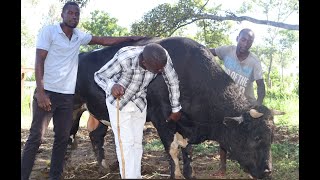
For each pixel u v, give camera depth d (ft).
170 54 21.90
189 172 21.66
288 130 36.04
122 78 17.04
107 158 28.55
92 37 21.66
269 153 19.67
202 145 30.40
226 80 21.70
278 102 53.98
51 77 19.80
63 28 20.13
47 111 19.71
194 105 21.63
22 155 19.52
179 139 21.93
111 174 24.36
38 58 19.29
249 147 19.88
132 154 16.99
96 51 24.68
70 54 20.15
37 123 19.67
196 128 21.94
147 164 24.80
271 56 75.66
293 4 60.34
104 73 17.38
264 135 19.54
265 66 80.23
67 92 20.12
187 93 21.67
